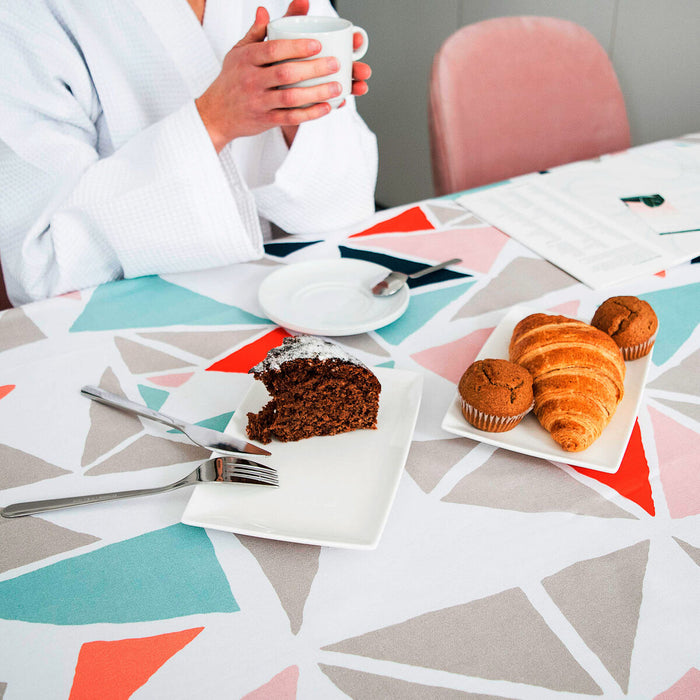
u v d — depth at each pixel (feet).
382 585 1.56
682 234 3.04
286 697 1.34
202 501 1.74
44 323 2.56
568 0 6.11
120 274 3.06
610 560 1.60
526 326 2.14
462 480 1.84
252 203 3.01
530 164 4.73
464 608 1.50
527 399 1.87
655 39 5.59
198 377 2.28
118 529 1.72
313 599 1.53
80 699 1.34
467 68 4.35
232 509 1.73
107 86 3.24
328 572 1.59
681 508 1.73
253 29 2.76
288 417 1.94
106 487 1.84
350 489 1.78
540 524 1.70
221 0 3.51
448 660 1.40
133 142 2.93
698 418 2.03
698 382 2.18
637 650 1.40
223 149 2.94
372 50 8.36
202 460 1.93
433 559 1.61
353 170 3.35
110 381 2.26
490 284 2.77
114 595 1.55
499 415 1.86
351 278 2.77
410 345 2.41
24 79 3.00
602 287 2.70
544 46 4.54
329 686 1.35
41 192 3.06
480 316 2.56
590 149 4.87
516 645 1.42
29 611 1.51
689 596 1.51
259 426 1.96
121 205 2.71
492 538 1.66
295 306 2.58
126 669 1.39
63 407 2.13
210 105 2.79
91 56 3.16
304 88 2.54
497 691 1.34
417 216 3.36
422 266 2.92
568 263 2.87
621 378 1.98
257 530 1.64
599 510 1.74
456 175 4.43
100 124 3.44
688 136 4.20
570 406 1.85
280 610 1.51
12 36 2.95
